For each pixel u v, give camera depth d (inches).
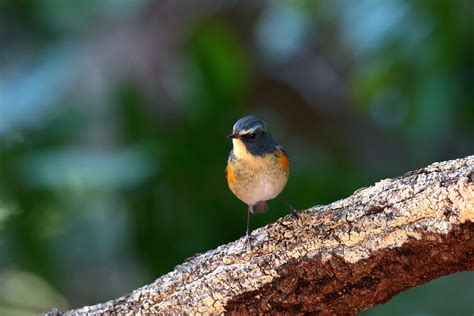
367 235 251.1
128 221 484.4
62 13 546.9
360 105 482.3
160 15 578.9
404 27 451.8
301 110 637.9
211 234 473.7
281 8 562.3
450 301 490.3
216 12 600.4
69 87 517.0
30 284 537.3
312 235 260.5
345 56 593.9
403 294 496.1
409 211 243.1
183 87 512.4
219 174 478.6
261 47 614.2
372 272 253.6
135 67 551.8
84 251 502.9
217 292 272.5
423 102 445.7
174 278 284.2
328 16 518.0
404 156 573.9
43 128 492.1
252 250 269.7
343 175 507.5
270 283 265.7
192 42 521.3
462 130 524.4
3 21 533.0
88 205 493.7
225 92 502.9
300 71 642.2
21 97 498.0
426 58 446.0
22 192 467.5
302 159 534.6
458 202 233.0
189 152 477.1
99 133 507.2
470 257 238.8
